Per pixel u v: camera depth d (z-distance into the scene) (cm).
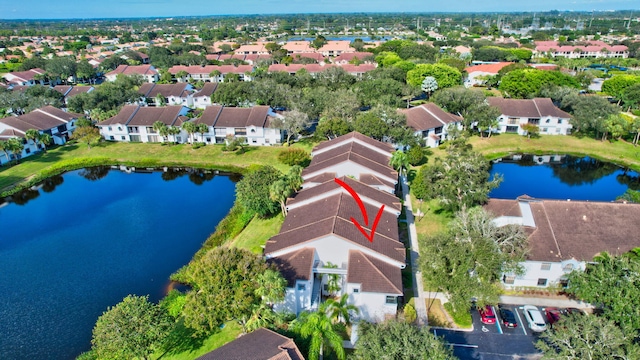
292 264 4347
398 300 4419
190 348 3931
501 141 9675
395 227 5041
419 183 6122
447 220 6041
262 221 6166
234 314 3644
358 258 4344
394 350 2962
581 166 8650
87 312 4703
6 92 12838
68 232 6450
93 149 9956
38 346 4241
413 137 8419
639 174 8131
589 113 9325
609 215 4788
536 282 4594
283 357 3017
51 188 8138
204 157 9262
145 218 6812
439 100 10638
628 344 3094
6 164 8975
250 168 8531
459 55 19875
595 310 4212
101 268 5506
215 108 10300
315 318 3438
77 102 11962
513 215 5038
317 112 10531
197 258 5503
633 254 4325
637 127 9025
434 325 4081
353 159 6388
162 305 4628
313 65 16512
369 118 8456
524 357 3697
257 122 9669
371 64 16838
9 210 7225
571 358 3044
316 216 5019
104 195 7762
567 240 4603
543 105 10125
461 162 5741
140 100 13825
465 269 3809
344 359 3488
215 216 6825
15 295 5000
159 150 9769
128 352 3419
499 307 4284
